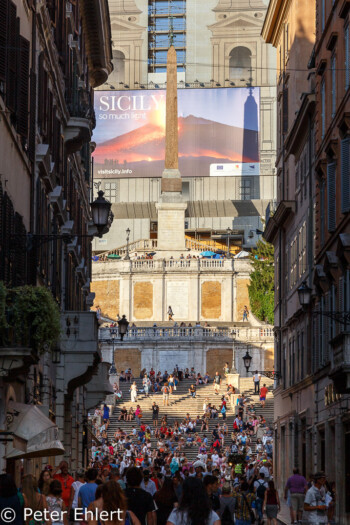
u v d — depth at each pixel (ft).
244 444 233.96
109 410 269.64
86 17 166.61
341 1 129.80
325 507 86.94
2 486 50.90
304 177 177.88
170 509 64.75
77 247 151.84
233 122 424.87
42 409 100.32
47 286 114.21
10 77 84.07
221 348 329.52
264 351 327.88
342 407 128.47
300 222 183.42
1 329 77.66
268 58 437.58
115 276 376.89
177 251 384.06
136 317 373.20
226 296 370.73
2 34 79.46
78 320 126.21
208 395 285.02
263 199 427.74
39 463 111.96
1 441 80.07
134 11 447.42
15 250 84.94
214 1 444.55
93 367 135.64
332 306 136.26
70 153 139.64
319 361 151.23
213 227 431.02
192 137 424.46
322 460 152.56
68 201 141.08
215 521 42.98
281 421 202.18
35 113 101.91
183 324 344.28
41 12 105.29
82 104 156.35
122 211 431.02
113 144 426.51
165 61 453.58
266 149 425.28
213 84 438.81
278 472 206.90
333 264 130.93
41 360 112.16
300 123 174.60
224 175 423.64
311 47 196.95
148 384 287.07
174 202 386.73
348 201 121.60
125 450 228.22
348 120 121.39
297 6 197.06
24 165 96.58
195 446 240.12
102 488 45.03
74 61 140.36
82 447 174.91
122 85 441.27
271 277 354.95
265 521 112.27
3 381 81.76
